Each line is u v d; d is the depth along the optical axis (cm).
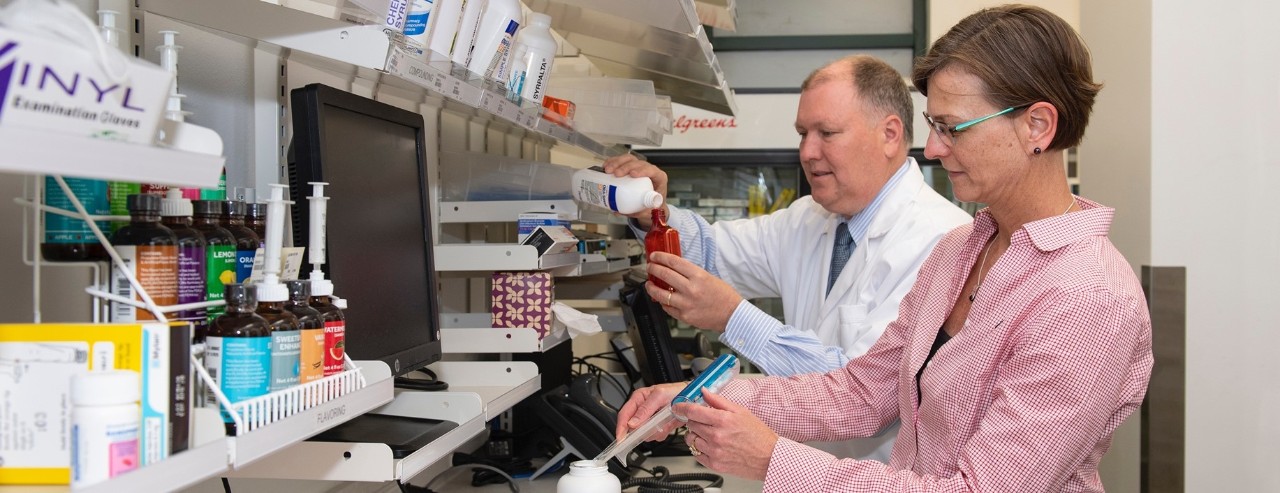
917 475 144
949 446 144
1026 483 129
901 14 598
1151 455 276
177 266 91
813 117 226
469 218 228
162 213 93
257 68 165
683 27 208
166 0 129
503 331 182
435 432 133
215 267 98
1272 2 269
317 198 117
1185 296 274
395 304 152
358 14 128
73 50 62
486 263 184
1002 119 136
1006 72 133
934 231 213
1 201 111
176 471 75
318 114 125
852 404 180
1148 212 276
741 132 469
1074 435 128
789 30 607
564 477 143
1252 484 276
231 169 159
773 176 493
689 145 471
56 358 75
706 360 313
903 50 600
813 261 260
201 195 103
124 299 85
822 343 226
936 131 142
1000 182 139
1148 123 275
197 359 90
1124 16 294
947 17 578
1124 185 295
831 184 230
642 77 312
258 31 125
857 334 213
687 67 268
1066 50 133
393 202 154
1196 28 271
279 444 90
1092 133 323
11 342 75
